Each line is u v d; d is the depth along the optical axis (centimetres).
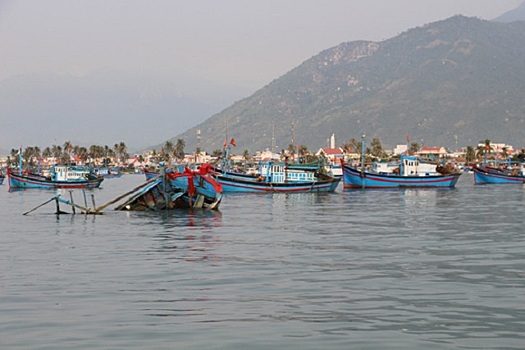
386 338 2486
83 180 17362
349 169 15662
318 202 10781
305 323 2688
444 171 16850
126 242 5291
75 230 6269
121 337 2494
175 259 4341
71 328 2608
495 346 2394
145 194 8631
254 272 3819
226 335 2522
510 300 3083
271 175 13938
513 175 19612
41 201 11756
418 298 3128
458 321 2714
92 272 3828
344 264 4116
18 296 3167
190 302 3039
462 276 3688
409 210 8981
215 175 13238
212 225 6750
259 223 6969
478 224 6888
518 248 4903
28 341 2442
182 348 2369
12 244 5184
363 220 7375
